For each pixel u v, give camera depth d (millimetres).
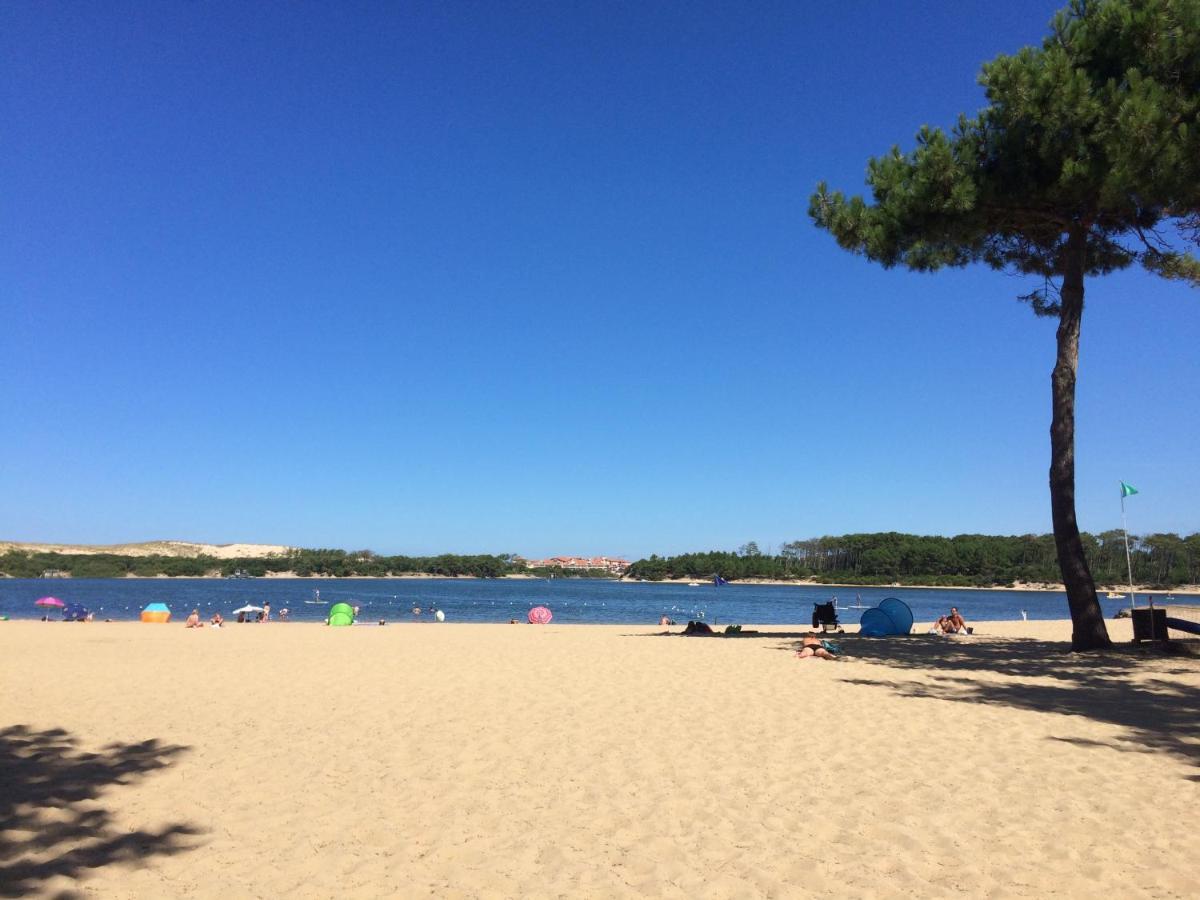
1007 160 14078
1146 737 7664
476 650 17391
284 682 12133
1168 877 4121
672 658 15188
